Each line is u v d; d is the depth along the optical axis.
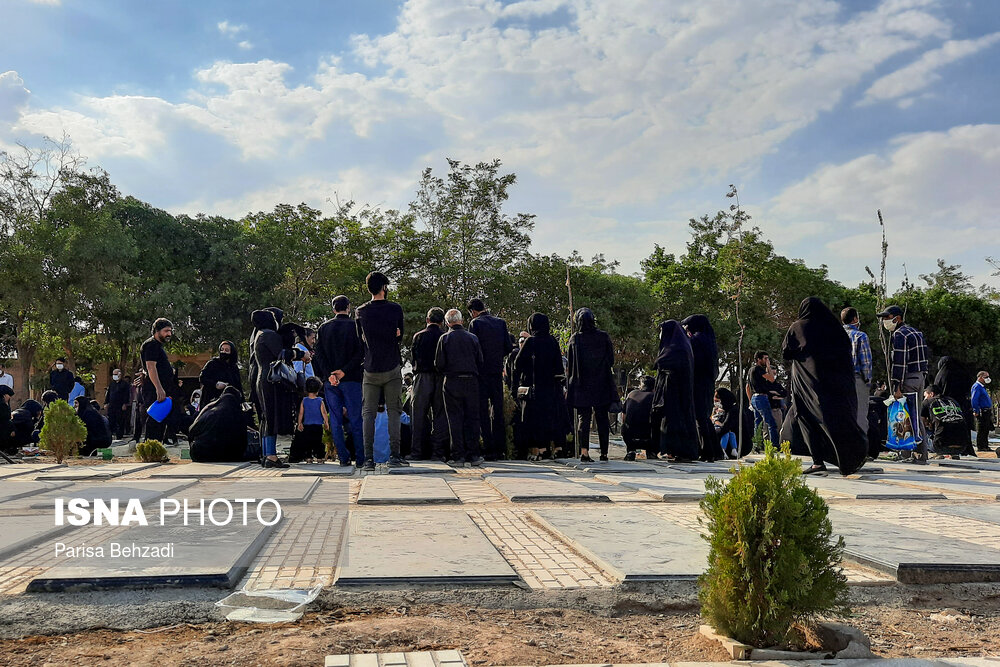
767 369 13.59
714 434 11.92
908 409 11.63
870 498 7.22
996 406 31.06
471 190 35.62
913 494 7.36
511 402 12.84
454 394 10.77
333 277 36.91
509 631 3.36
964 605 3.87
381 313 10.27
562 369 12.42
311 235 36.41
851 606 3.82
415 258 35.50
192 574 3.96
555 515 6.01
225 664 2.93
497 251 35.69
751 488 3.16
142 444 11.65
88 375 37.47
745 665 2.94
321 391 11.77
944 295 40.62
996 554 4.51
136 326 33.22
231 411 11.51
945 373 13.75
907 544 4.79
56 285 32.72
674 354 11.52
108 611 3.57
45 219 33.06
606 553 4.55
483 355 11.87
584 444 11.86
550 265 36.03
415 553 4.55
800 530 3.09
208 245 36.34
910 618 3.67
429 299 34.28
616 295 36.34
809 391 9.26
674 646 3.21
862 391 9.61
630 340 36.59
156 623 3.43
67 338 33.56
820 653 3.05
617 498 7.33
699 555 4.51
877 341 37.28
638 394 12.65
